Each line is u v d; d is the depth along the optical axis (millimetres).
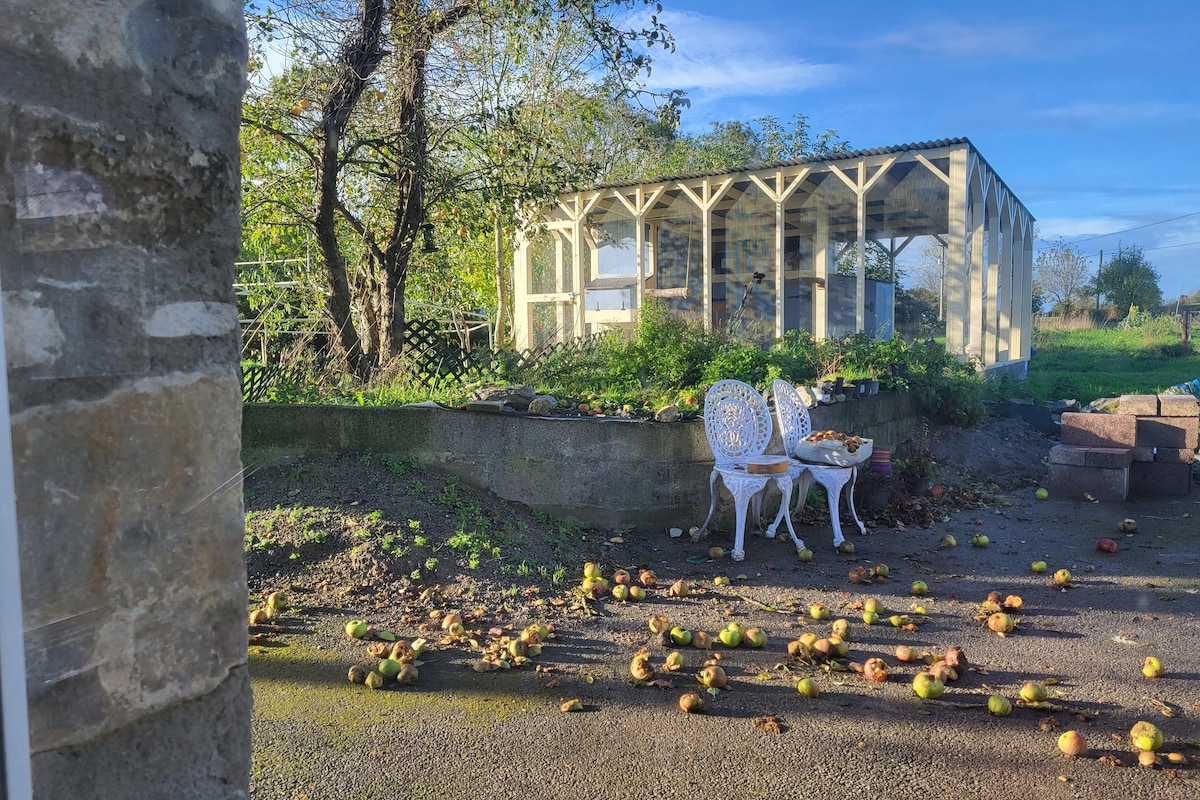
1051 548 6191
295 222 9695
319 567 4859
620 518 6289
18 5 1143
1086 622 4520
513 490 6176
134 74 1288
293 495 5531
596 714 3320
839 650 3934
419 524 5262
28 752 1075
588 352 9281
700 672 3639
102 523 1261
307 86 8391
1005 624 4316
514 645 3891
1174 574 5469
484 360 8938
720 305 15531
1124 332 29172
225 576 1452
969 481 8680
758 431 6344
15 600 1061
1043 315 37469
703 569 5574
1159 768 2887
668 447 6336
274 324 10844
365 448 6129
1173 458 8133
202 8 1392
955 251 11906
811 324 15031
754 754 2994
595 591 4926
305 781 2771
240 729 1492
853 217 14852
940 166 12523
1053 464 8109
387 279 9516
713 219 15562
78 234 1220
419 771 2850
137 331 1301
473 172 9766
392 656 3838
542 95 10461
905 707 3404
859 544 6293
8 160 1135
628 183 14570
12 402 1141
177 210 1358
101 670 1270
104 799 1286
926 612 4672
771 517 6941
